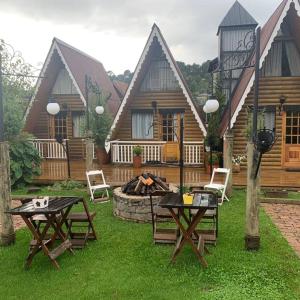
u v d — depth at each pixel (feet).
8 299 13.76
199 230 20.16
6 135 35.68
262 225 22.53
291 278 15.02
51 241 18.72
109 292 14.06
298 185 32.76
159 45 48.03
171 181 35.29
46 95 55.21
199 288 14.28
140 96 50.72
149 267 16.39
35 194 33.45
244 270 15.79
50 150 55.42
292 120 42.65
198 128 49.08
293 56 41.96
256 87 17.88
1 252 18.70
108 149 47.52
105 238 20.79
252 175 17.90
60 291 14.26
